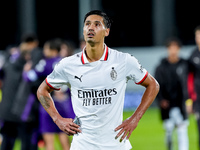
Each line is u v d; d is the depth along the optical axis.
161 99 24.31
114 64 12.88
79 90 13.05
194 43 57.56
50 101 13.61
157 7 52.25
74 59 13.00
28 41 22.58
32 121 21.84
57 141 28.38
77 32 63.09
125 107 43.97
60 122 13.10
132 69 13.09
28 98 21.86
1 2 61.50
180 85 24.02
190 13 57.78
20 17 55.66
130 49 51.09
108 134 13.05
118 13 57.72
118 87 12.98
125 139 13.38
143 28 57.47
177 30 56.84
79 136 13.26
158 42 52.12
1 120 22.14
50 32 63.16
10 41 61.12
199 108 22.36
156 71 24.28
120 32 57.19
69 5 63.62
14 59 22.58
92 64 12.79
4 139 22.22
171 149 24.70
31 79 21.52
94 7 49.09
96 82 12.80
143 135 32.38
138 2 57.56
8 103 22.06
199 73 22.44
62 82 13.38
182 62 24.08
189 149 27.42
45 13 62.94
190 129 35.50
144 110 13.19
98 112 12.92
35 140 22.11
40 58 21.81
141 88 44.28
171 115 24.36
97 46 12.72
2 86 22.64
